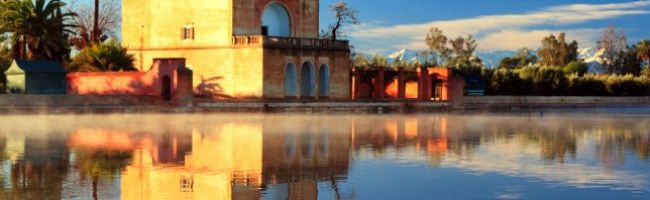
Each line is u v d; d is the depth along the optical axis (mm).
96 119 70250
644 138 56562
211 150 45125
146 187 31734
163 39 99000
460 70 125750
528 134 59719
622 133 62062
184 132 57406
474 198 30250
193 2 97062
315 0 105062
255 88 93938
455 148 47500
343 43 104500
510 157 42594
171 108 83312
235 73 95000
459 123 74312
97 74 87688
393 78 111688
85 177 33906
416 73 112250
